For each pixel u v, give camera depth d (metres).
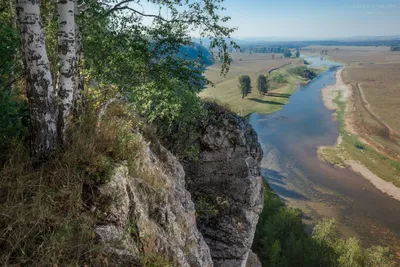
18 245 4.34
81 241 4.76
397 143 86.25
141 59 10.20
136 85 11.31
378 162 72.75
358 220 52.47
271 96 146.25
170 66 10.94
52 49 9.70
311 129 98.56
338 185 63.78
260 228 43.56
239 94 150.88
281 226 40.56
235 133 17.05
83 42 9.80
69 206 5.20
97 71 10.40
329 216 53.38
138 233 6.05
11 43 6.93
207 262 9.74
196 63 11.27
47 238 4.52
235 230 17.33
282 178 66.69
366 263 35.97
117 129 7.68
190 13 10.28
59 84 6.69
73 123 6.94
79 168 6.00
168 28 10.47
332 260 36.31
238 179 17.31
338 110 121.50
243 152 17.23
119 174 6.35
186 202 10.61
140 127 11.46
